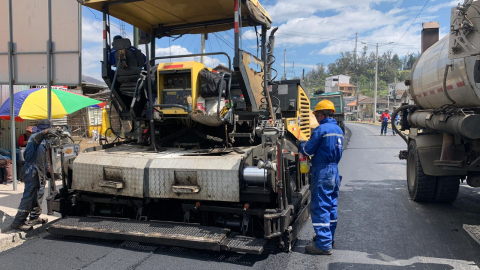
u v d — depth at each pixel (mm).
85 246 4582
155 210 4922
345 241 4730
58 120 13148
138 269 3861
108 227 4441
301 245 4598
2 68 7219
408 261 4059
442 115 5238
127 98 5750
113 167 4562
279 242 4176
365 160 12609
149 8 5539
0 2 6977
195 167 4230
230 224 4430
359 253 4312
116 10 5566
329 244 4219
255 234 4434
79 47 6465
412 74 7273
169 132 5844
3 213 5875
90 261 4102
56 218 5691
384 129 25422
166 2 5289
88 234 4430
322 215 4219
